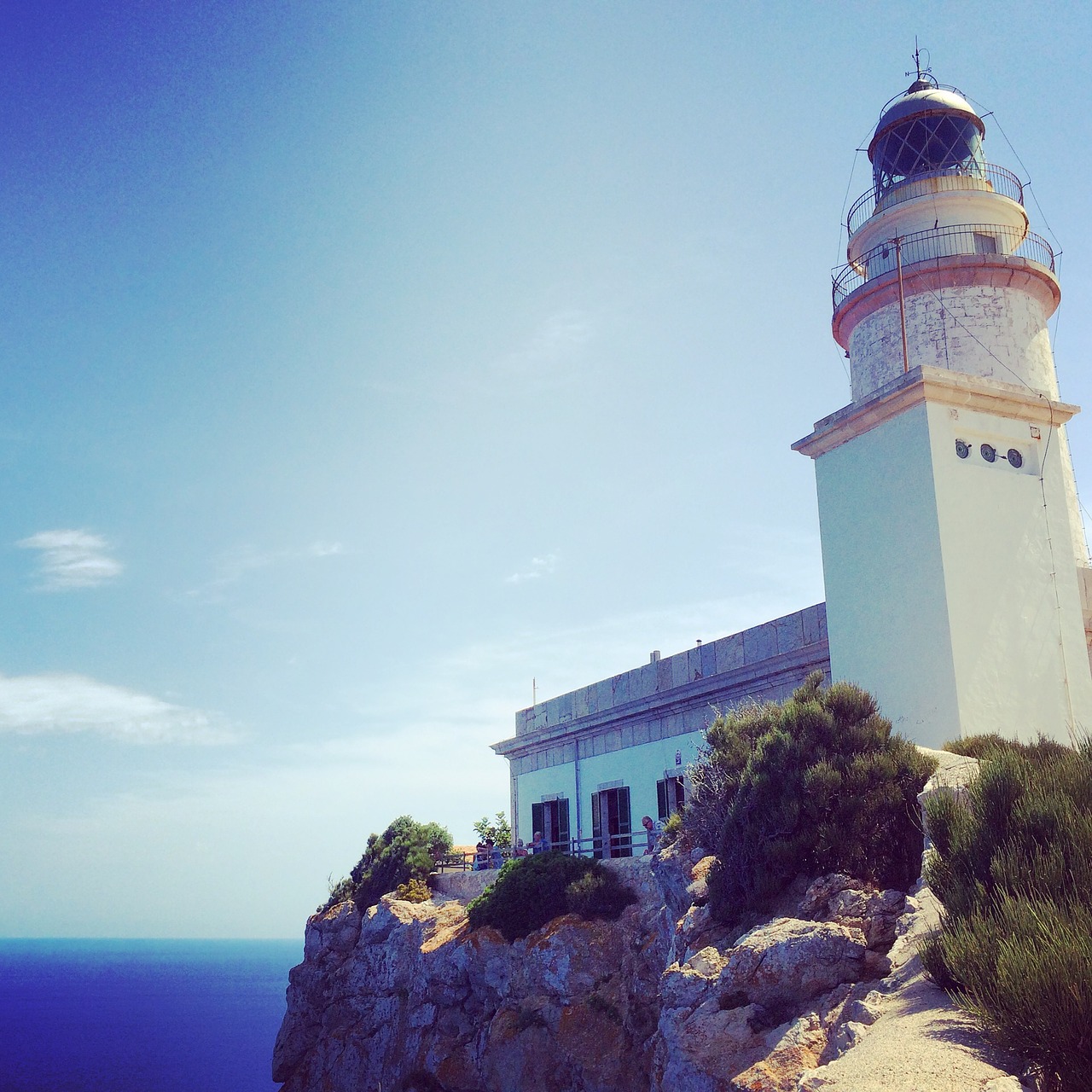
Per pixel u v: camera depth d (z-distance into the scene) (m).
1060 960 7.20
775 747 14.95
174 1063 78.44
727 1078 10.61
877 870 12.84
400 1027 27.38
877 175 29.34
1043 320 27.23
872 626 19.78
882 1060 7.61
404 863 34.88
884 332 27.22
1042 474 20.11
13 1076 70.56
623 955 21.39
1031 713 18.39
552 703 34.50
